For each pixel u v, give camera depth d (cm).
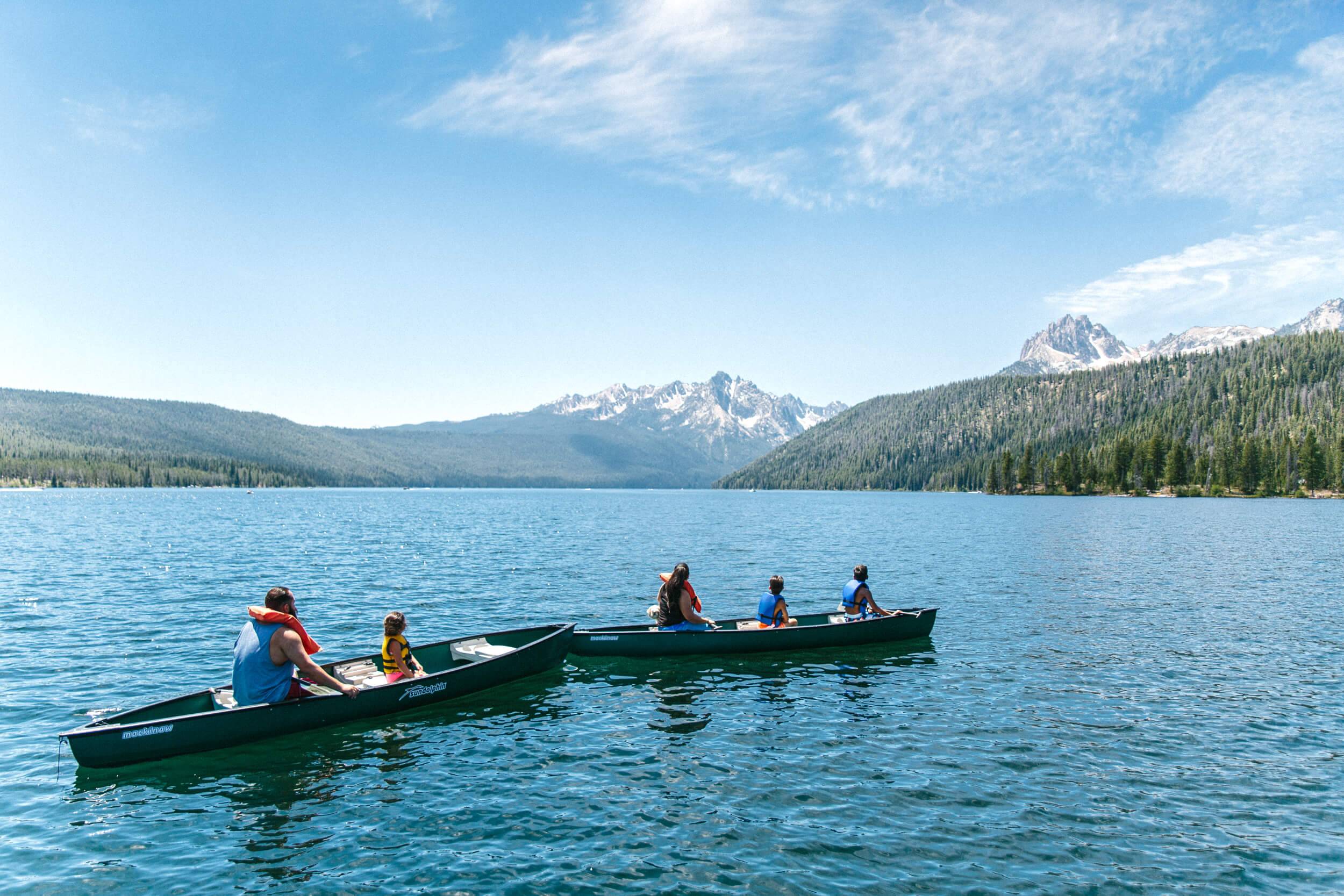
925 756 1467
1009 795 1284
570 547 6128
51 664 2155
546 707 1784
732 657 2245
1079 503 17150
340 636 2594
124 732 1370
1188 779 1353
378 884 1011
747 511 14838
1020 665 2159
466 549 5844
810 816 1207
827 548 5962
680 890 992
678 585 2241
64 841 1129
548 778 1362
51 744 1523
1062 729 1616
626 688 1944
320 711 1566
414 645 2442
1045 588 3684
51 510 12838
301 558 5103
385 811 1234
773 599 2372
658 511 14688
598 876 1029
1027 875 1034
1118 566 4616
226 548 5834
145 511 12650
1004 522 9831
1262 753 1479
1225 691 1892
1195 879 1028
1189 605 3158
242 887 1004
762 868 1048
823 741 1549
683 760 1451
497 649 2020
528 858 1077
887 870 1046
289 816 1213
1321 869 1055
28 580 3875
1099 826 1177
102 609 3036
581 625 2825
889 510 14438
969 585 3803
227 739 1465
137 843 1125
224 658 2238
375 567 4619
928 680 2002
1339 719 1675
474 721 1680
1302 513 11775
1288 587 3678
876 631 2395
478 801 1269
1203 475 19662
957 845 1113
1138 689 1912
